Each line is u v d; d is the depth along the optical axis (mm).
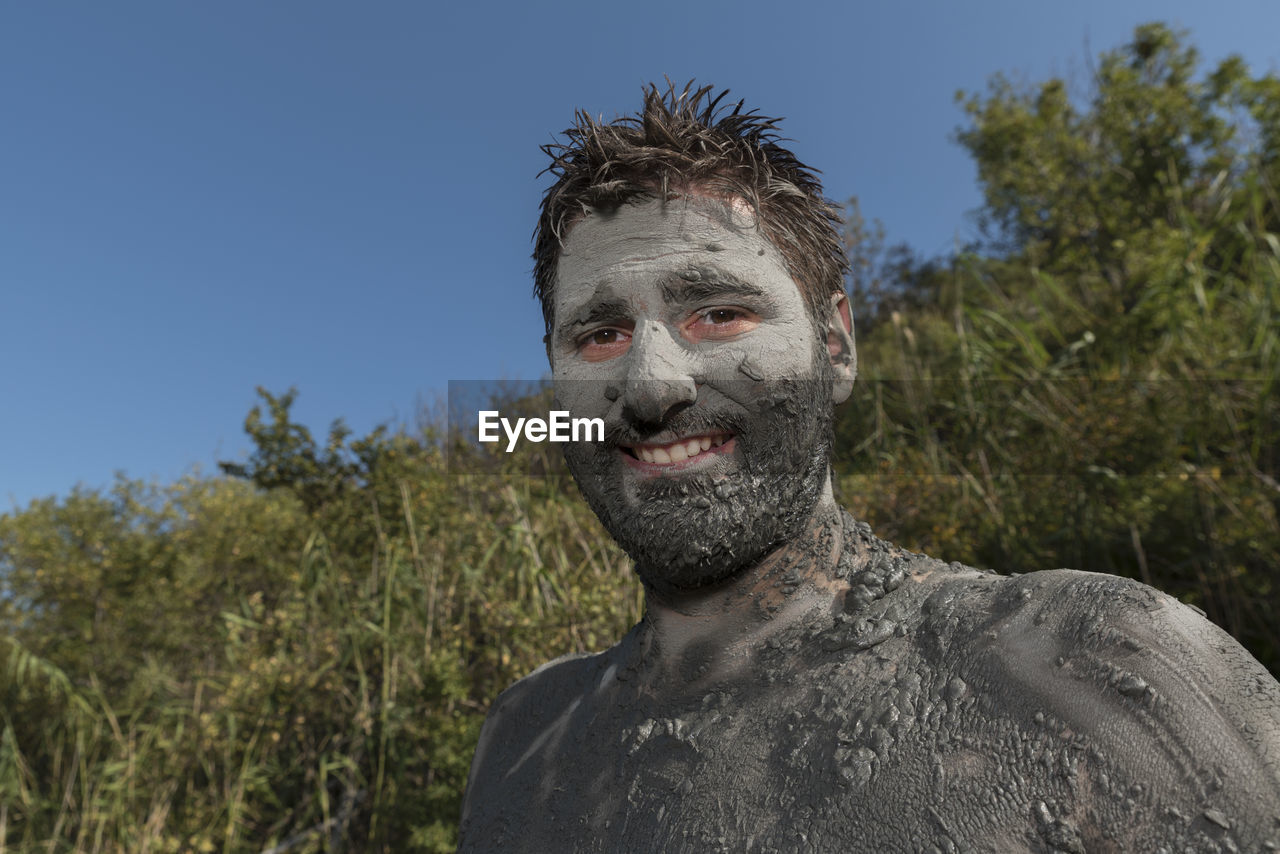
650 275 821
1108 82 8844
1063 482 3967
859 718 686
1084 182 8891
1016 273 8562
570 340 877
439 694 2947
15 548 5824
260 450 4109
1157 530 3580
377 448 4020
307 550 3984
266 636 3934
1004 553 3695
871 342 8148
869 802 630
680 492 794
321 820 3727
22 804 4340
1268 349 3572
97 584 5527
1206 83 7840
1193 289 4270
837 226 972
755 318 824
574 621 2924
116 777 4059
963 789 608
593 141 882
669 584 856
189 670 4961
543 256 995
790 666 781
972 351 4590
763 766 706
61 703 4816
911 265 10023
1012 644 667
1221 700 573
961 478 4137
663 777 765
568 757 916
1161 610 633
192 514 6371
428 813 2906
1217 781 541
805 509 825
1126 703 590
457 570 3463
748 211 851
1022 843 578
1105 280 6879
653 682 875
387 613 3393
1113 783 568
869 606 791
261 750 3771
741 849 659
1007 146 9750
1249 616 3264
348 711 3596
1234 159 7141
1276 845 505
